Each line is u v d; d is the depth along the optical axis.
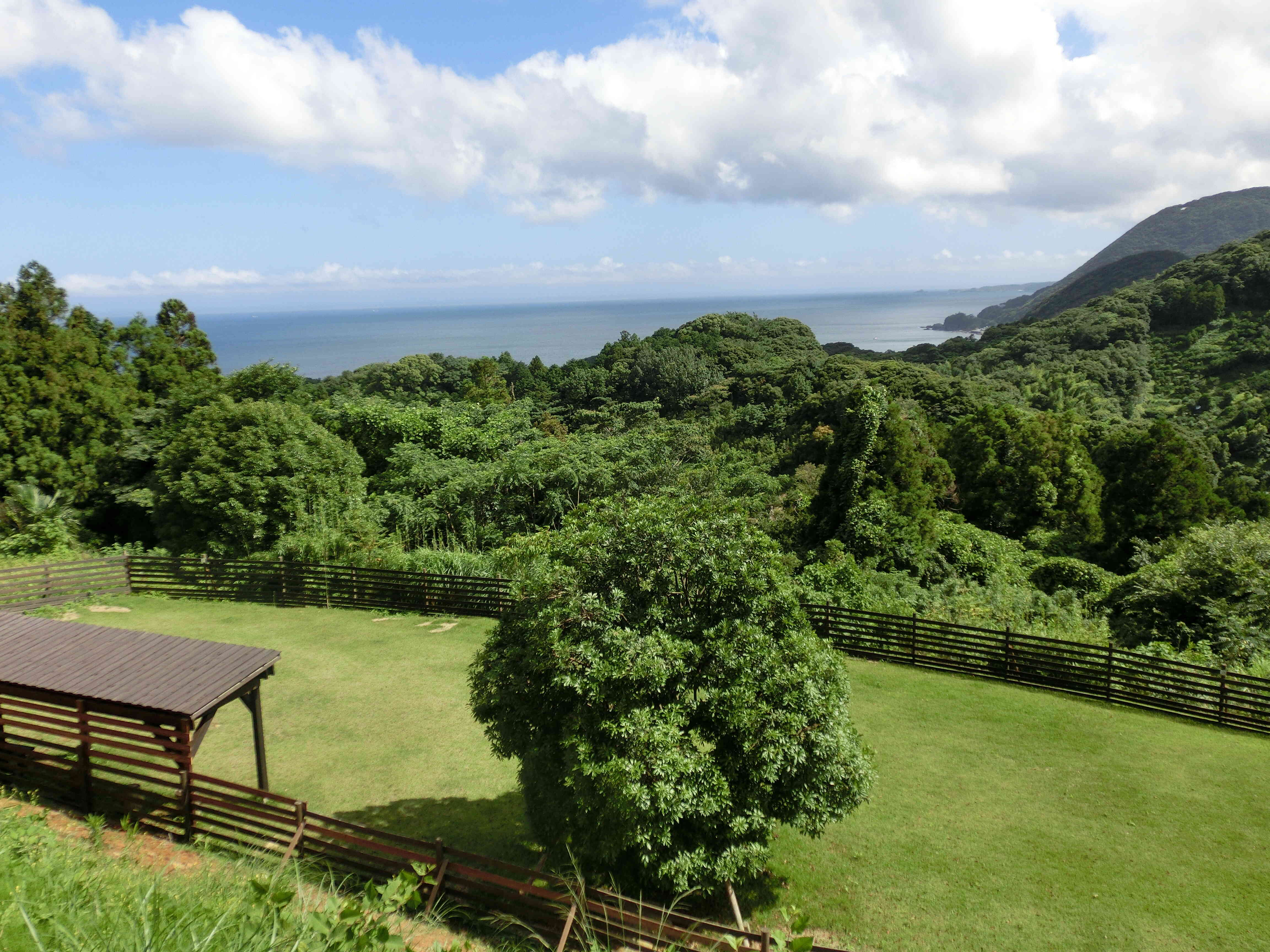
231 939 4.17
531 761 7.73
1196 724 12.34
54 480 24.19
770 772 6.82
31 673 8.67
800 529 27.81
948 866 8.55
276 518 21.91
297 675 14.42
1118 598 19.11
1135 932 7.43
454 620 18.03
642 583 7.78
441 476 26.86
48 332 26.61
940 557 22.61
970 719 12.51
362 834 8.12
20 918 4.34
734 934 6.03
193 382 30.64
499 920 6.95
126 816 8.30
